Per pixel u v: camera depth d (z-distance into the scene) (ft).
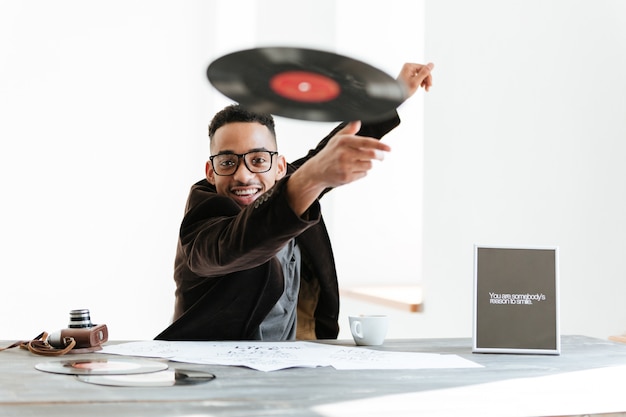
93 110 14.28
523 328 5.79
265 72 3.89
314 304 7.74
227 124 7.41
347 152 4.97
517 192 9.52
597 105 8.36
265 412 3.63
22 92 13.92
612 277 8.13
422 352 5.74
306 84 3.95
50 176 14.03
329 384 4.33
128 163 14.43
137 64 14.51
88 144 14.24
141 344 5.90
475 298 5.83
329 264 7.54
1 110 13.82
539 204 9.14
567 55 8.77
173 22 14.69
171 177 14.64
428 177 11.64
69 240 14.11
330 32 14.34
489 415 3.83
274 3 14.96
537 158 9.19
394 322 12.80
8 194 13.82
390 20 14.35
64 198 14.10
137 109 14.49
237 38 14.96
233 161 7.40
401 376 4.65
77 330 5.46
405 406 3.84
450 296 10.80
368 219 14.44
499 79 9.90
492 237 9.96
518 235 9.49
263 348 5.74
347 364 5.04
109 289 14.29
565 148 8.77
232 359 5.15
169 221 14.61
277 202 5.41
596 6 8.39
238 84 3.98
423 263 11.71
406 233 14.55
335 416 3.62
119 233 14.37
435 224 11.38
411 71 6.34
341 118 4.13
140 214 14.47
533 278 5.88
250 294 6.89
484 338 5.77
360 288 13.85
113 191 14.35
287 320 7.39
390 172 14.47
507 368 5.03
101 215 14.28
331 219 14.55
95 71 14.29
